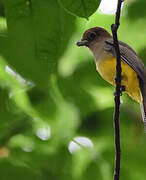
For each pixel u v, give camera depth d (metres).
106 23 13.74
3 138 13.84
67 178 13.73
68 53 13.22
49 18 9.09
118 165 7.70
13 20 8.98
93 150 13.39
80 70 13.52
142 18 13.84
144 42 14.18
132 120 14.18
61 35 9.25
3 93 13.55
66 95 13.48
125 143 13.91
